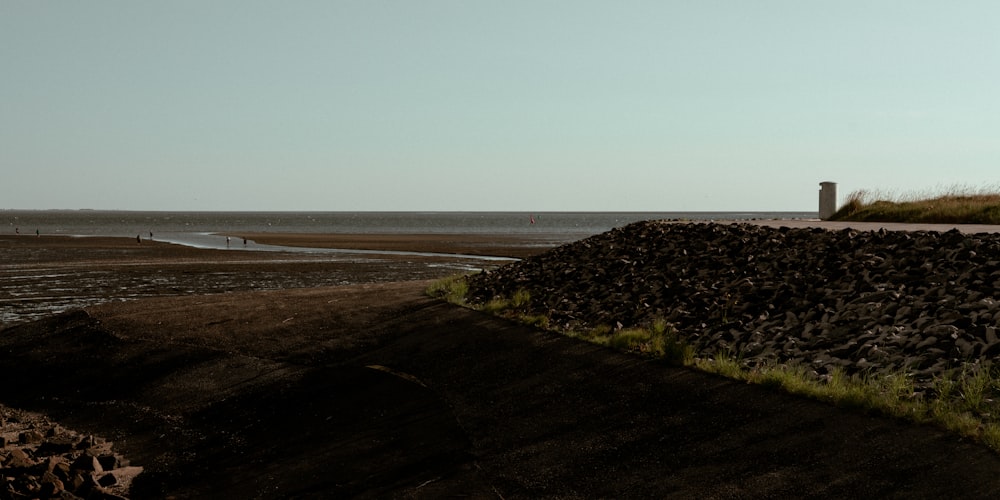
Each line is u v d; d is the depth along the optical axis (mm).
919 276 12766
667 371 11227
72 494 9883
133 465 11234
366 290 23391
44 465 10711
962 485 6828
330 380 13844
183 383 14859
